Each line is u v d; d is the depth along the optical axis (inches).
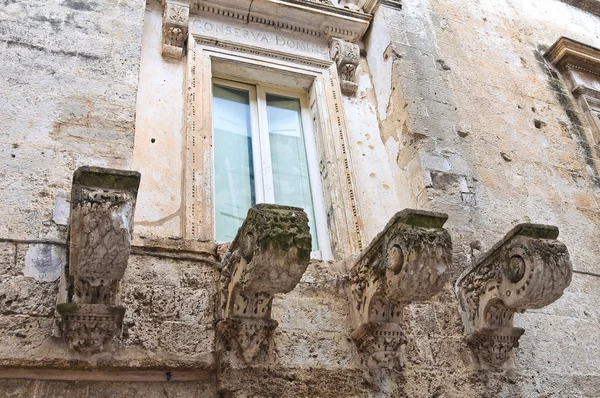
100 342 150.0
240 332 164.4
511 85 297.3
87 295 147.9
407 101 249.6
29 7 209.8
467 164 245.1
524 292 174.4
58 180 178.1
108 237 135.2
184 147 214.1
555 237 181.2
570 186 271.6
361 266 185.5
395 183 244.4
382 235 170.6
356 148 248.1
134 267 171.6
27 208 169.9
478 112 271.0
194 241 184.9
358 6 294.4
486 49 306.7
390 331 178.2
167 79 228.4
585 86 316.8
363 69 276.1
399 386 181.8
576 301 229.9
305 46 265.4
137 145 207.2
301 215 154.4
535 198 255.8
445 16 307.3
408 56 267.6
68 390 151.2
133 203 139.3
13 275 158.2
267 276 151.3
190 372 163.9
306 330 182.7
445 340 195.5
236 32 253.0
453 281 209.2
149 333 162.9
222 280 173.5
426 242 158.9
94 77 201.8
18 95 188.5
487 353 193.5
